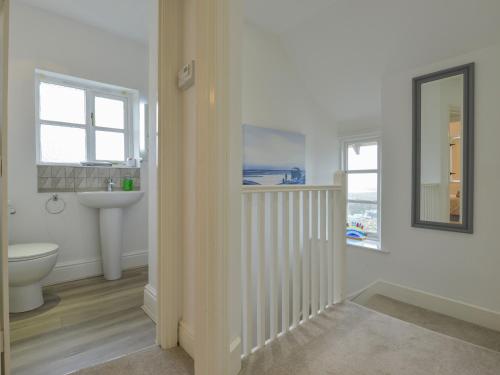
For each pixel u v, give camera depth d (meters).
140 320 1.98
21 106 2.49
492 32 1.92
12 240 2.46
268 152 2.78
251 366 1.38
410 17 2.10
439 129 2.24
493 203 1.99
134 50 3.13
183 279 1.57
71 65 2.72
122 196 2.75
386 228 2.60
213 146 1.21
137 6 2.50
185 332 1.52
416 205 2.38
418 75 2.35
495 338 1.89
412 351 1.50
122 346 1.66
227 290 1.25
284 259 1.71
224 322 1.23
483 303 2.05
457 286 2.18
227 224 1.25
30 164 2.55
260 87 2.74
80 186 2.85
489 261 2.02
